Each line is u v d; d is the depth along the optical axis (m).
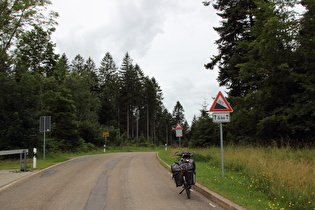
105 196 7.46
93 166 14.95
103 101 62.59
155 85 83.12
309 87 14.02
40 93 24.28
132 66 63.69
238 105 19.78
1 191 8.19
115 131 49.19
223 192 7.22
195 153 17.09
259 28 17.38
